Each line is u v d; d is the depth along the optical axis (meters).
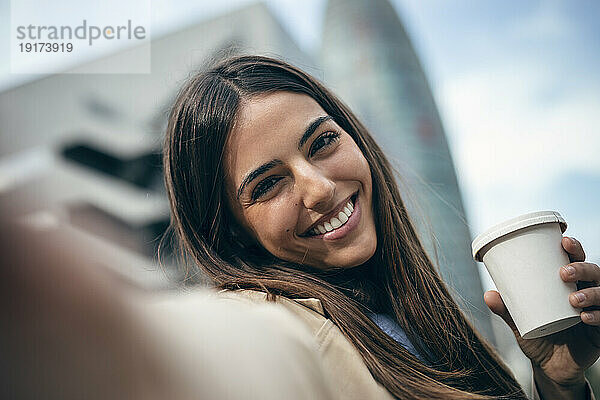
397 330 1.23
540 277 1.08
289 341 0.53
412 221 1.47
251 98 1.21
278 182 1.21
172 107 1.38
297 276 1.18
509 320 1.31
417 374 0.99
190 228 1.31
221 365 0.42
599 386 3.40
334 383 0.88
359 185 1.26
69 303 0.34
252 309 0.57
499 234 1.09
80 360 0.34
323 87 1.39
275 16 7.42
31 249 0.33
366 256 1.24
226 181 1.25
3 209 0.33
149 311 0.40
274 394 0.45
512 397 1.24
